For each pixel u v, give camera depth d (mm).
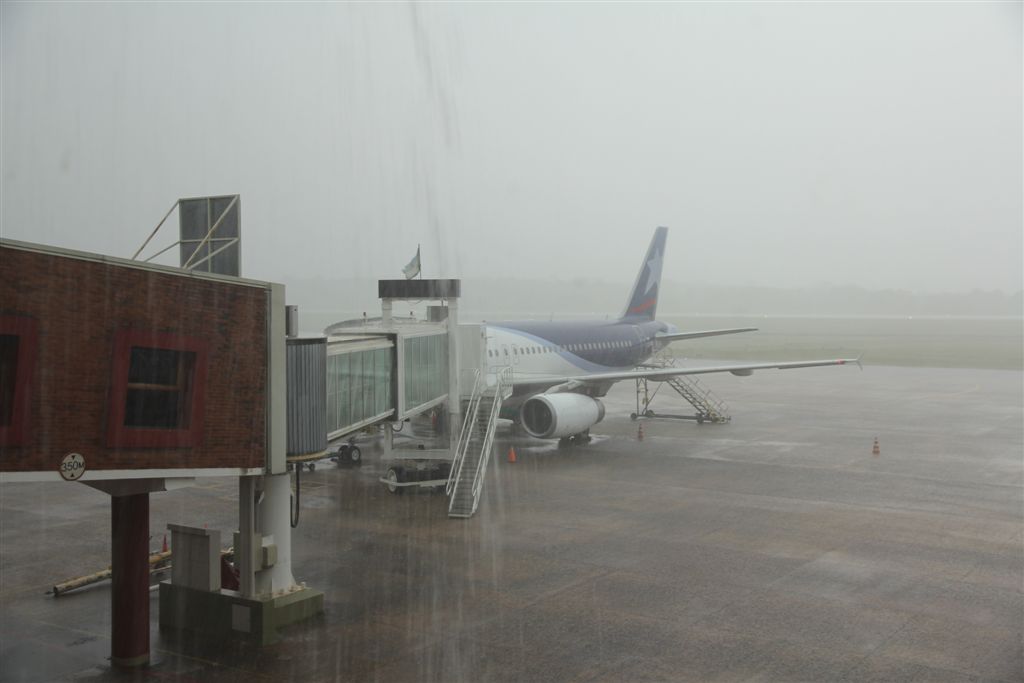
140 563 13312
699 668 12656
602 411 35125
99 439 11305
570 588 16516
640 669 12633
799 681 12195
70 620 15156
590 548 19359
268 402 13883
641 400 54562
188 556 15000
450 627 14477
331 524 21719
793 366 36750
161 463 12148
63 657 13445
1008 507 23531
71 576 17719
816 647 13477
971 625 14461
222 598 14477
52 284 10672
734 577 17172
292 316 14906
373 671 12664
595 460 31422
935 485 26625
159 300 11969
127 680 12523
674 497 24875
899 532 20781
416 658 13141
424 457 25469
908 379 72250
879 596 15969
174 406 12312
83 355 11070
